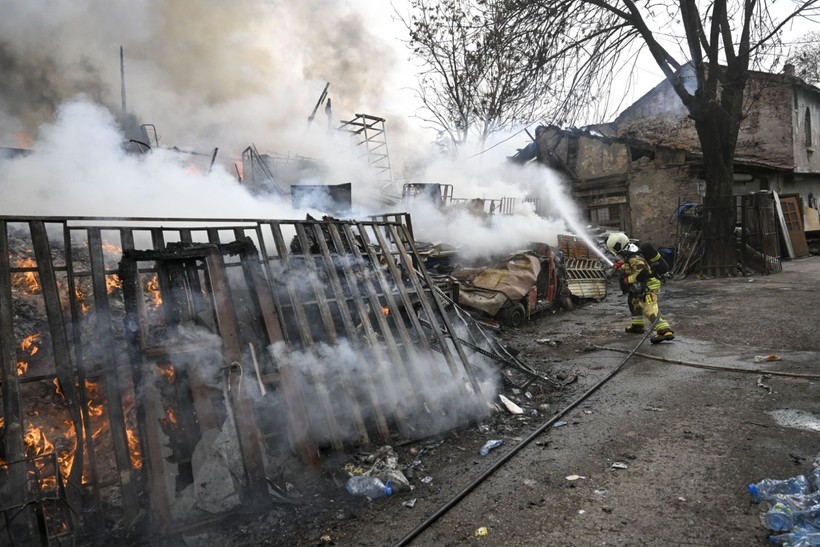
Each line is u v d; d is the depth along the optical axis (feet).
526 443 13.01
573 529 9.09
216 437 10.42
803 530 8.05
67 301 13.42
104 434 10.83
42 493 9.02
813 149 73.82
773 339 21.61
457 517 9.79
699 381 17.08
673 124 73.56
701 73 44.60
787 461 10.87
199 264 12.51
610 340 24.64
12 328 9.79
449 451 12.92
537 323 30.91
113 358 10.36
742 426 12.99
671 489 10.16
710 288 38.86
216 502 9.94
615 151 62.49
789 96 65.21
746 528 8.68
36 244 10.55
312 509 10.36
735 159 56.08
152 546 9.24
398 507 10.30
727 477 10.43
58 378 9.87
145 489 9.93
